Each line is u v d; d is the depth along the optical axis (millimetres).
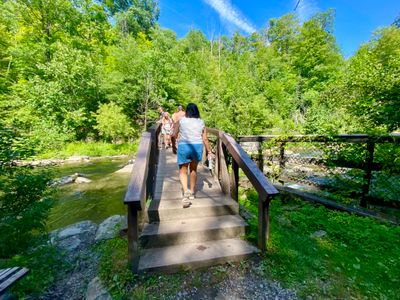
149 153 3086
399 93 3600
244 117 12664
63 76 15297
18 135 3676
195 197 3373
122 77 18422
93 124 17812
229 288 2037
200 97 20500
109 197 6297
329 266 2332
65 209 5355
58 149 13508
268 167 5219
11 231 2727
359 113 4367
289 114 21125
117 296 1919
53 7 16672
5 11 14961
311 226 3279
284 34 38312
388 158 3215
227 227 2770
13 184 2977
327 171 4125
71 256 2885
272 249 2574
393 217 3119
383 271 2203
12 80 16219
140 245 2516
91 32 20938
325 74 27578
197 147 3055
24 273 1853
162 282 2086
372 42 12367
